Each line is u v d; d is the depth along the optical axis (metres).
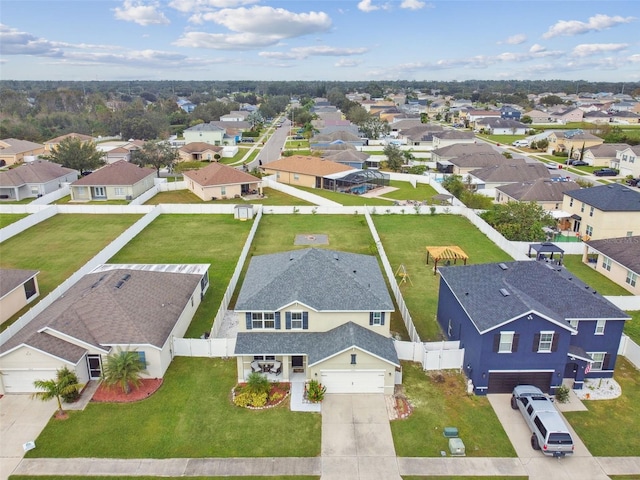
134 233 57.44
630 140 127.75
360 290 31.70
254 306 30.48
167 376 30.39
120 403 27.86
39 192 76.06
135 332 29.73
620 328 29.84
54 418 26.58
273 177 89.62
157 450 24.42
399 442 25.16
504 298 29.62
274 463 23.72
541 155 123.56
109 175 75.38
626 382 30.47
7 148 105.44
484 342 27.98
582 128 168.88
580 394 29.23
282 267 34.34
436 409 27.75
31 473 22.92
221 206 68.12
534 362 28.39
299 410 27.53
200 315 37.94
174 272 39.03
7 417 26.66
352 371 28.64
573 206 59.75
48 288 42.91
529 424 25.91
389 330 33.97
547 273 32.66
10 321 36.66
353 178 81.62
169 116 199.12
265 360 30.41
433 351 31.12
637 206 52.66
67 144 90.38
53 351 27.91
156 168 93.81
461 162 96.44
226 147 125.56
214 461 23.80
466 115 197.50
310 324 31.05
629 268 42.25
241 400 27.81
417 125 151.62
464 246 54.78
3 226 60.75
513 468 23.53
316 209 68.81
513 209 57.47
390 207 68.19
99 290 32.66
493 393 29.17
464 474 23.16
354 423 26.53
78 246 53.97
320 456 24.19
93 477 22.72
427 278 45.66
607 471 23.41
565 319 29.38
